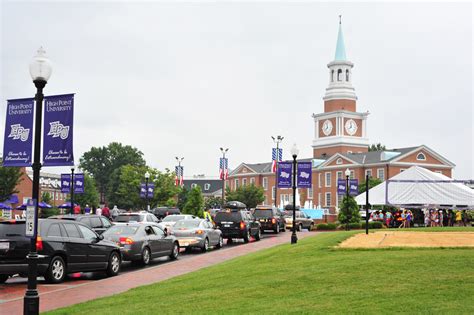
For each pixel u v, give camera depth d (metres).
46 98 11.36
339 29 120.88
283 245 25.92
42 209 73.38
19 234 15.73
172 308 10.90
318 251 18.84
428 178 42.25
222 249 28.89
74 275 18.95
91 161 139.62
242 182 120.69
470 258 14.56
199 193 56.59
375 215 55.03
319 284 12.31
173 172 78.19
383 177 90.12
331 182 98.88
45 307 12.66
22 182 86.44
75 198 103.69
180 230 27.22
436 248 18.06
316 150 116.50
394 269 13.40
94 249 17.70
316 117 117.88
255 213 41.09
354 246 19.42
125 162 140.25
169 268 20.44
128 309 11.09
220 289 12.83
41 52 10.68
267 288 12.38
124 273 19.44
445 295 10.33
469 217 53.19
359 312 9.38
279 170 30.94
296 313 9.59
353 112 114.00
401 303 9.84
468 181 44.22
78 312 11.16
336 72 118.12
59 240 16.55
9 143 11.62
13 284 16.64
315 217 76.69
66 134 11.15
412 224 48.59
